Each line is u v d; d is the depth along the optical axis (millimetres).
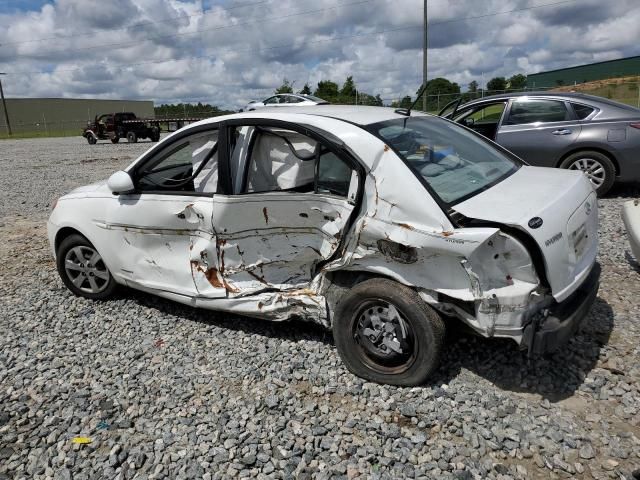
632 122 7301
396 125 3639
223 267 3891
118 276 4605
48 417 3205
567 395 3131
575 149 7598
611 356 3480
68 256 4926
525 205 2959
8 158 21766
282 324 4219
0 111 63562
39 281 5594
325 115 3588
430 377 3336
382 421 2998
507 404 3055
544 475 2555
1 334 4367
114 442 2949
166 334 4207
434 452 2729
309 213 3455
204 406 3230
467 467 2625
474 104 8492
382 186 3105
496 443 2760
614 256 5398
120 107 75062
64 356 3953
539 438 2787
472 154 3826
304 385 3389
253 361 3709
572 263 3016
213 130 3865
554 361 3455
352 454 2760
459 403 3102
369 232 3139
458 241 2816
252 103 23125
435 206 2945
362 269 3279
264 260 3719
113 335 4246
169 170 4348
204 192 3918
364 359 3377
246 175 3691
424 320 3068
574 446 2715
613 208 7242
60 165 17797
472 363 3482
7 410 3305
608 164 7473
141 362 3795
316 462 2717
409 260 3055
